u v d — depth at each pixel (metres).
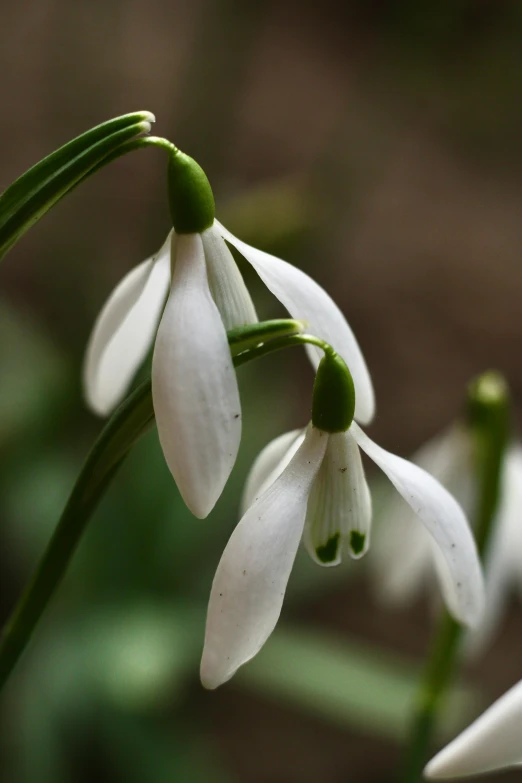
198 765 0.55
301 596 0.56
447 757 0.25
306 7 1.51
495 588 0.35
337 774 0.62
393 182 1.15
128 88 1.09
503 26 1.20
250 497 0.27
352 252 1.02
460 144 1.24
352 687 0.51
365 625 0.70
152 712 0.55
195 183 0.26
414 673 0.52
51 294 0.75
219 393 0.25
